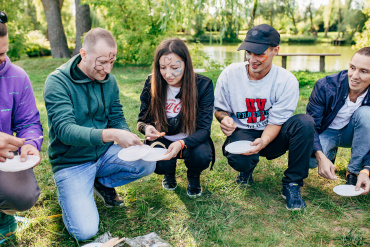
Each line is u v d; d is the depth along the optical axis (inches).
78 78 84.3
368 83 95.2
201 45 421.7
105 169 92.3
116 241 75.0
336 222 88.8
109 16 461.1
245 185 107.5
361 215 91.7
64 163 85.8
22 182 76.3
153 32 445.7
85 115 86.7
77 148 85.2
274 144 102.9
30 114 82.9
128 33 442.6
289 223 88.4
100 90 89.4
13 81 78.8
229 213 93.2
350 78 96.0
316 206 96.3
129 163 90.5
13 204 75.3
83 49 81.7
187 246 80.2
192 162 96.7
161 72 92.0
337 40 1160.2
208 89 98.6
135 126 169.9
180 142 92.0
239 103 101.6
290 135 94.9
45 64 475.5
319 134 109.6
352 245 79.4
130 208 96.3
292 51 840.9
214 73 362.9
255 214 92.8
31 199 77.9
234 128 97.6
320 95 101.3
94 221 81.4
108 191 95.7
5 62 76.2
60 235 84.1
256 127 103.7
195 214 92.8
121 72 415.2
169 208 96.0
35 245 80.1
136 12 433.4
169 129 99.2
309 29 1574.8
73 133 77.1
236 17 294.8
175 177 114.0
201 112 98.3
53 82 81.5
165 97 96.1
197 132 96.4
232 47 871.7
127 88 296.8
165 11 321.7
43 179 114.0
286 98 96.3
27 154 76.3
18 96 80.0
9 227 81.7
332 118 102.4
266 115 102.3
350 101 101.9
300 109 197.6
